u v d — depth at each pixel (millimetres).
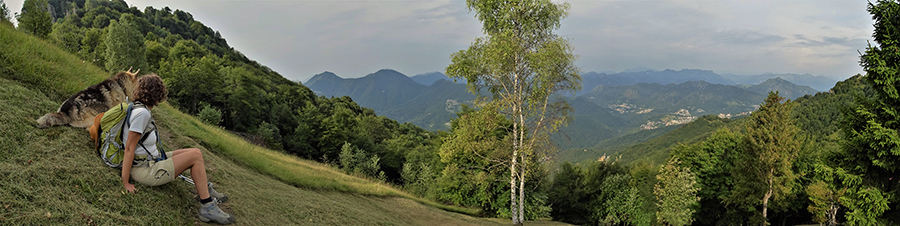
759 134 32312
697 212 38688
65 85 7293
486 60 18672
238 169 9828
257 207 6520
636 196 39594
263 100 74812
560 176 49969
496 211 30719
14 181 3207
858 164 16500
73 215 3254
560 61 18391
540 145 19422
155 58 79812
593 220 46125
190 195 5137
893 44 14820
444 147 22891
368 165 51625
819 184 31719
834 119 96750
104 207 3607
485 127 21000
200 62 56656
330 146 65000
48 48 9750
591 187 49531
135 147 3922
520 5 18531
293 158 28594
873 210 15961
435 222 17531
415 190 37094
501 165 22875
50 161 3795
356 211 11297
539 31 19141
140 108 3949
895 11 14461
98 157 4402
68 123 4754
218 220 4754
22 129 4152
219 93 56250
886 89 15016
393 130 125938
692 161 39531
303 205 8617
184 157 4340
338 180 18047
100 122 4059
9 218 2814
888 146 15078
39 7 21297
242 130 57594
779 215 46094
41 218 3006
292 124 79500
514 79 19703
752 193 32438
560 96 19031
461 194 30578
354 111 140375
